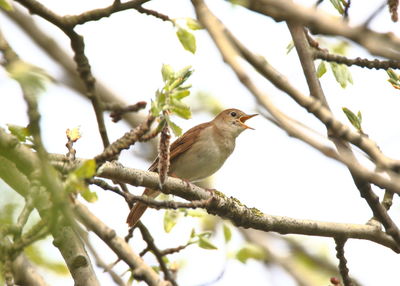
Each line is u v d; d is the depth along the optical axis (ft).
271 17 22.68
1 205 18.99
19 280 22.99
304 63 27.53
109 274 23.94
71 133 24.71
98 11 25.81
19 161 19.40
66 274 25.45
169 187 29.27
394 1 25.39
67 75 50.26
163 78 23.21
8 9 25.82
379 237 31.09
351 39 15.66
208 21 18.61
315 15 15.07
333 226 30.78
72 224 17.37
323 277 50.47
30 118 17.69
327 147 16.70
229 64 17.26
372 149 19.51
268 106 16.62
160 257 29.76
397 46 16.15
